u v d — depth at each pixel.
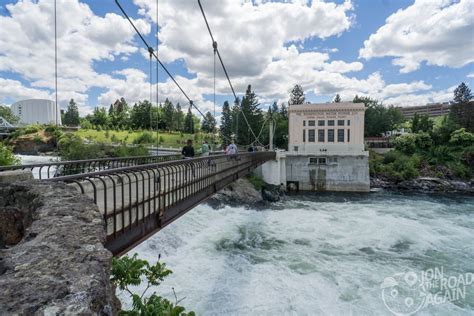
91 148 30.73
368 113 64.25
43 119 84.75
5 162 15.99
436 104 98.19
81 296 1.20
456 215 21.55
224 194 23.20
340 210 23.16
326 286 9.91
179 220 16.25
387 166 38.31
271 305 8.58
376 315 8.30
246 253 12.96
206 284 9.68
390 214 21.77
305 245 14.30
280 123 57.59
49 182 2.77
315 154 35.28
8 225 2.44
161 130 76.00
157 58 10.85
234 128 58.22
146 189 6.22
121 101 89.38
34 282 1.26
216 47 15.43
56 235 1.73
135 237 4.95
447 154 40.28
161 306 3.03
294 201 27.48
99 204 4.64
